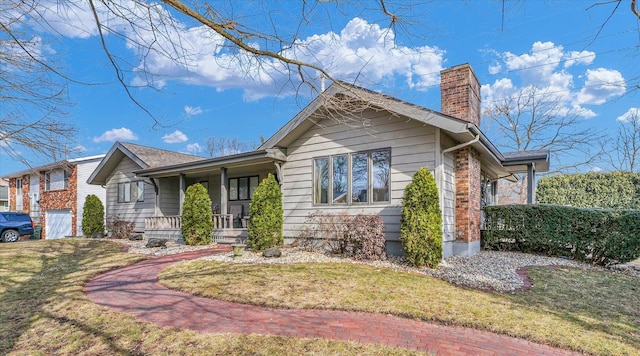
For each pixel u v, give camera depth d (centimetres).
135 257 969
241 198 1502
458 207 931
